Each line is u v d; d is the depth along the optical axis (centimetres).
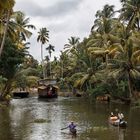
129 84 6488
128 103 6694
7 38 6469
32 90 12138
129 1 7219
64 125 3984
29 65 11812
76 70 10425
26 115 5012
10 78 6938
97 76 7956
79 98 8862
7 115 5016
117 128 3694
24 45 8544
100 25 8362
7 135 3375
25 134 3422
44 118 4647
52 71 14188
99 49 7731
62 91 11081
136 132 3438
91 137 3228
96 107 6169
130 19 7288
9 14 4484
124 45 6831
